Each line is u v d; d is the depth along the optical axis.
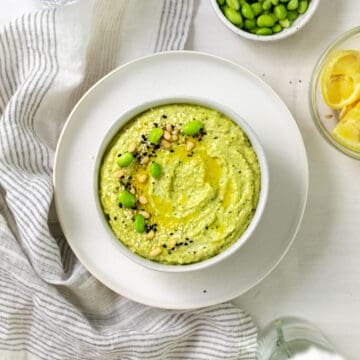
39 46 0.69
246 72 0.66
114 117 0.67
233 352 0.70
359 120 0.67
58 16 0.68
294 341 0.71
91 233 0.67
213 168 0.63
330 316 0.72
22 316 0.70
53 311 0.68
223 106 0.62
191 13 0.70
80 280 0.69
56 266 0.68
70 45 0.68
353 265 0.71
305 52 0.71
